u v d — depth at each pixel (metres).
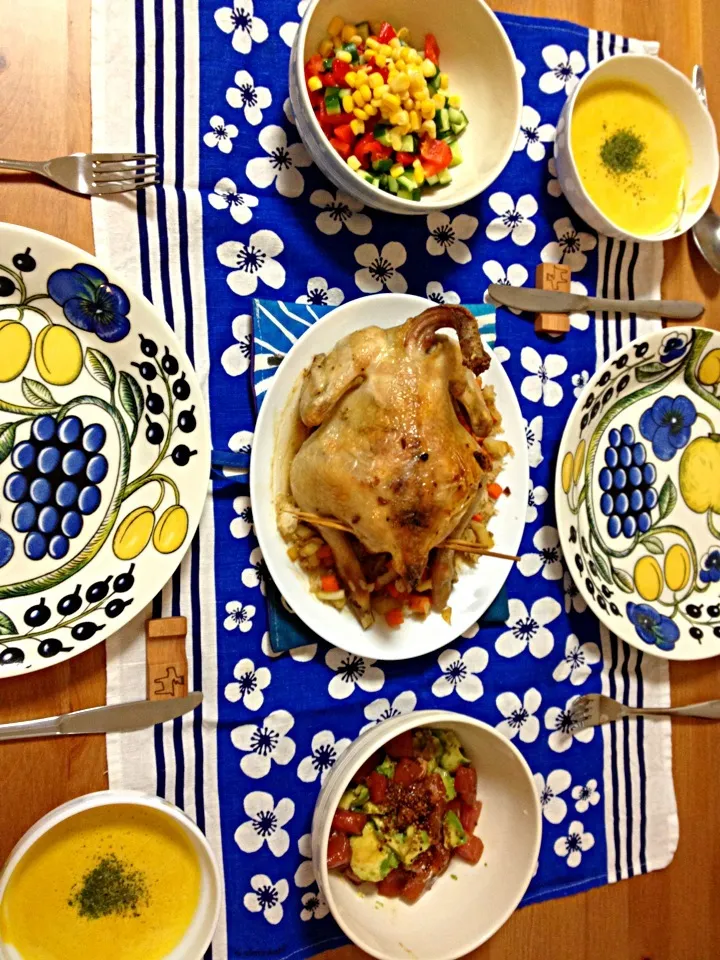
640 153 0.66
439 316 0.53
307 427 0.57
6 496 0.51
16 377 0.51
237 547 0.57
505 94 0.59
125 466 0.53
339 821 0.56
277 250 0.58
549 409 0.66
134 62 0.55
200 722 0.56
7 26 0.53
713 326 0.71
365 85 0.55
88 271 0.50
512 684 0.64
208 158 0.57
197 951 0.52
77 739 0.54
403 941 0.56
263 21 0.58
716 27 0.71
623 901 0.67
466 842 0.59
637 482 0.68
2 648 0.50
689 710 0.69
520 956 0.64
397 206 0.55
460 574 0.61
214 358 0.57
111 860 0.53
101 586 0.53
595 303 0.66
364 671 0.60
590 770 0.67
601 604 0.64
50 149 0.53
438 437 0.51
